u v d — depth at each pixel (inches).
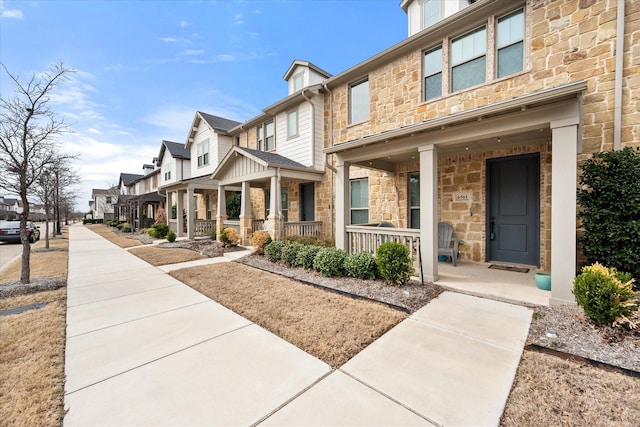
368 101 329.7
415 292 176.1
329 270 217.3
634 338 109.8
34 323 139.6
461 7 311.4
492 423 73.1
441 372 96.0
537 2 209.0
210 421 75.1
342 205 253.4
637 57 169.2
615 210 151.9
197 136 657.6
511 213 245.1
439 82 269.1
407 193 303.6
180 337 125.0
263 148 481.1
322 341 118.5
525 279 198.5
